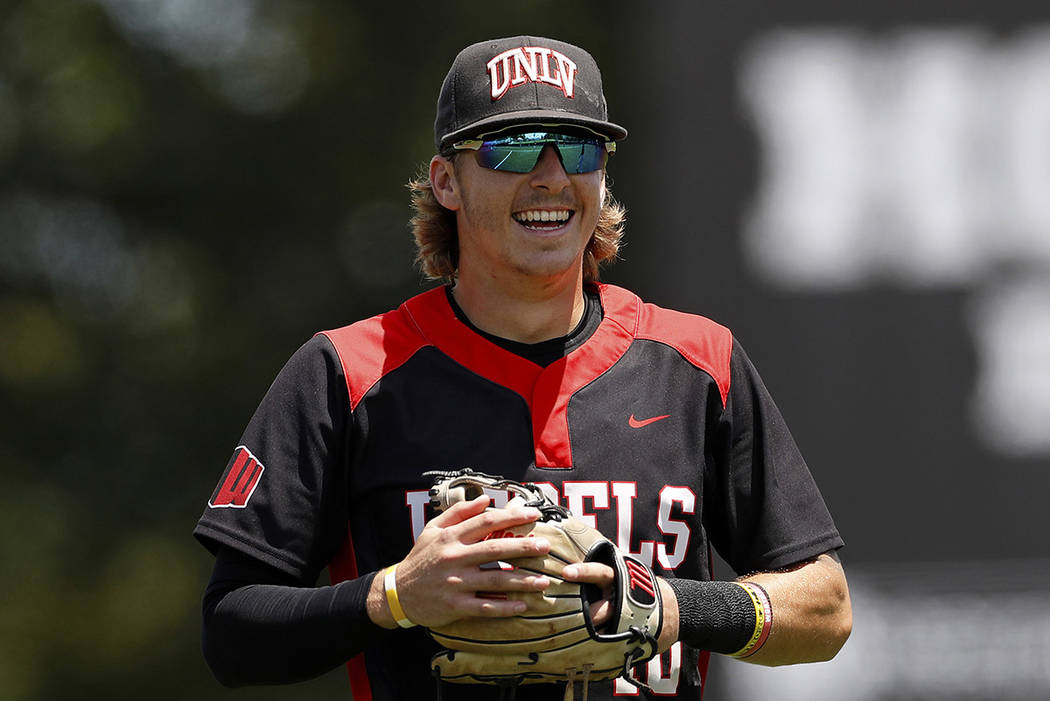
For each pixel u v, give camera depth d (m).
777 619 9.50
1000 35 20.55
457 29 53.12
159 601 50.34
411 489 9.53
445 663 9.12
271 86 54.72
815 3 20.92
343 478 9.73
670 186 21.20
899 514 20.36
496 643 8.95
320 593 9.14
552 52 9.91
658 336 10.11
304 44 54.16
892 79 20.75
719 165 21.06
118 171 54.09
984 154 20.55
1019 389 20.34
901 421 20.52
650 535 9.55
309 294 54.00
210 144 54.34
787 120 20.97
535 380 9.80
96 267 55.38
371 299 53.78
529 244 9.68
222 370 53.72
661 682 9.64
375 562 9.55
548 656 8.95
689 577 9.67
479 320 10.02
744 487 10.02
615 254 11.05
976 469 20.34
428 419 9.66
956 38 20.62
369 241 54.28
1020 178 20.45
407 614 8.84
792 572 9.88
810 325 20.75
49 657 48.88
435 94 52.88
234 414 53.59
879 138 20.75
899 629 20.00
